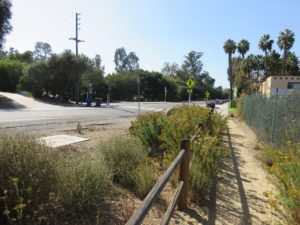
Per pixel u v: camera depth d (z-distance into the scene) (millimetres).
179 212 4664
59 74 42562
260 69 64625
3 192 3316
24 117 16016
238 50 62625
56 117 17188
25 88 44062
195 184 5098
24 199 3348
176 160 4082
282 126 9289
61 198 3777
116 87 69938
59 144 7719
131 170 5617
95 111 24797
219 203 5145
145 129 7727
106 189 4426
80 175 3992
